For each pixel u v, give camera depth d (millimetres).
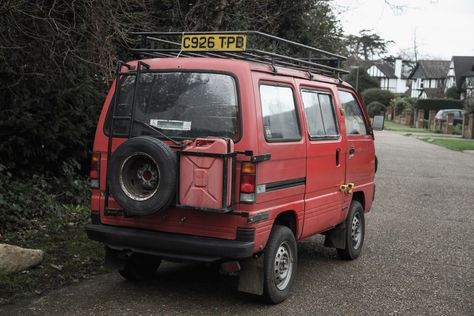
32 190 8164
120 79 5395
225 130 4957
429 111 52438
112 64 8398
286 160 5391
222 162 4656
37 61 8211
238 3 11664
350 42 22891
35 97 8555
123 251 5250
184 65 5238
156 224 5094
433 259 7480
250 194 4820
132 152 4848
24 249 6008
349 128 7230
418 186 14664
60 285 5684
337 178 6602
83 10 8078
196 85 5145
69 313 4973
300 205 5703
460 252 7914
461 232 9266
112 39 8625
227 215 4855
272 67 5453
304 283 6188
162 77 5281
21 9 7465
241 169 4844
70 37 8117
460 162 21484
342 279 6410
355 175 7223
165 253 5035
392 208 11422
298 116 5770
